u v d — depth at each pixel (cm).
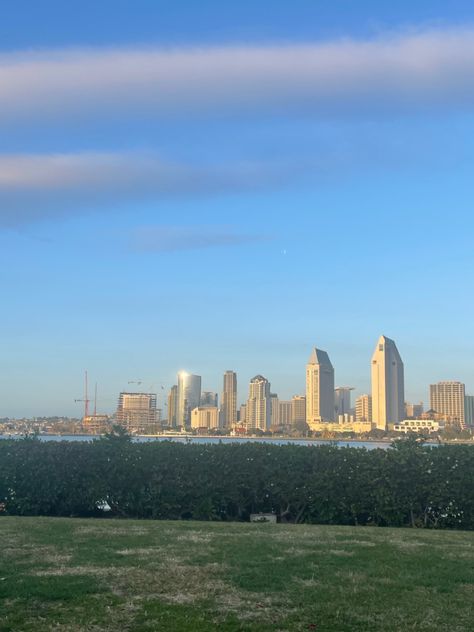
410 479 1255
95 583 673
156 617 567
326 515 1279
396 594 648
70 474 1347
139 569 734
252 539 940
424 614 585
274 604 611
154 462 1338
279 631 536
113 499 1337
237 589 659
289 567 754
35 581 675
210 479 1328
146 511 1332
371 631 541
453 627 552
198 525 1095
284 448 1347
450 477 1241
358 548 877
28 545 872
